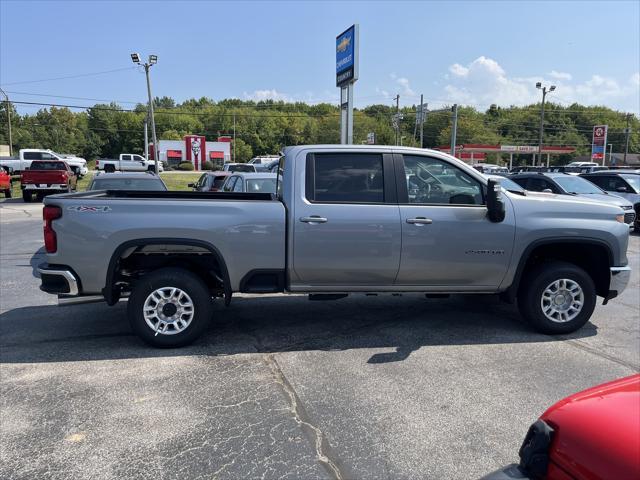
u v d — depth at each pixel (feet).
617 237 17.37
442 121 395.55
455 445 10.55
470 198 16.90
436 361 15.12
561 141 384.47
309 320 19.29
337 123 414.82
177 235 15.61
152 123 110.32
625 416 5.25
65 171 80.59
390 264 16.35
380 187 16.42
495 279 17.06
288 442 10.66
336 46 68.54
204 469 9.72
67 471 9.64
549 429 5.61
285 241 15.98
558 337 17.37
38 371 14.34
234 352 15.89
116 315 20.03
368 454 10.23
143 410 12.04
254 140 406.21
